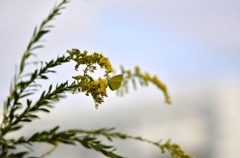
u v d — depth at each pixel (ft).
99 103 4.13
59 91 3.99
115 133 4.50
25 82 3.70
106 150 4.04
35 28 3.68
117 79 4.25
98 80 4.14
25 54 3.63
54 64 3.97
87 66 4.15
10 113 3.65
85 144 3.94
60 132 3.78
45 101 3.86
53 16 3.77
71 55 4.11
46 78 3.88
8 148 3.46
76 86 4.06
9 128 3.60
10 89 3.65
